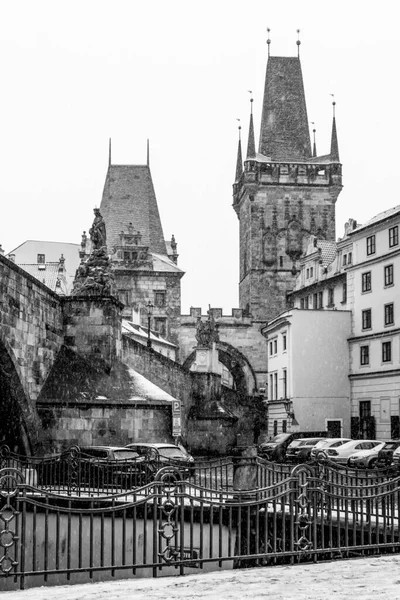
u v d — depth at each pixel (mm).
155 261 125688
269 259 130375
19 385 37688
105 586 15711
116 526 25531
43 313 41906
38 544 25094
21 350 37750
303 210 132000
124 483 32062
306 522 18922
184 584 15711
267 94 143250
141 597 14375
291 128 140125
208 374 68000
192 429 66625
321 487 21422
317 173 132125
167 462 32156
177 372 63344
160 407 44000
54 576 23906
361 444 52781
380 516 22797
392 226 80562
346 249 96375
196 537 24812
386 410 80875
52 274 120625
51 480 32250
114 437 42750
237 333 126875
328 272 102250
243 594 14445
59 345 45125
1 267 34562
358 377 86000
